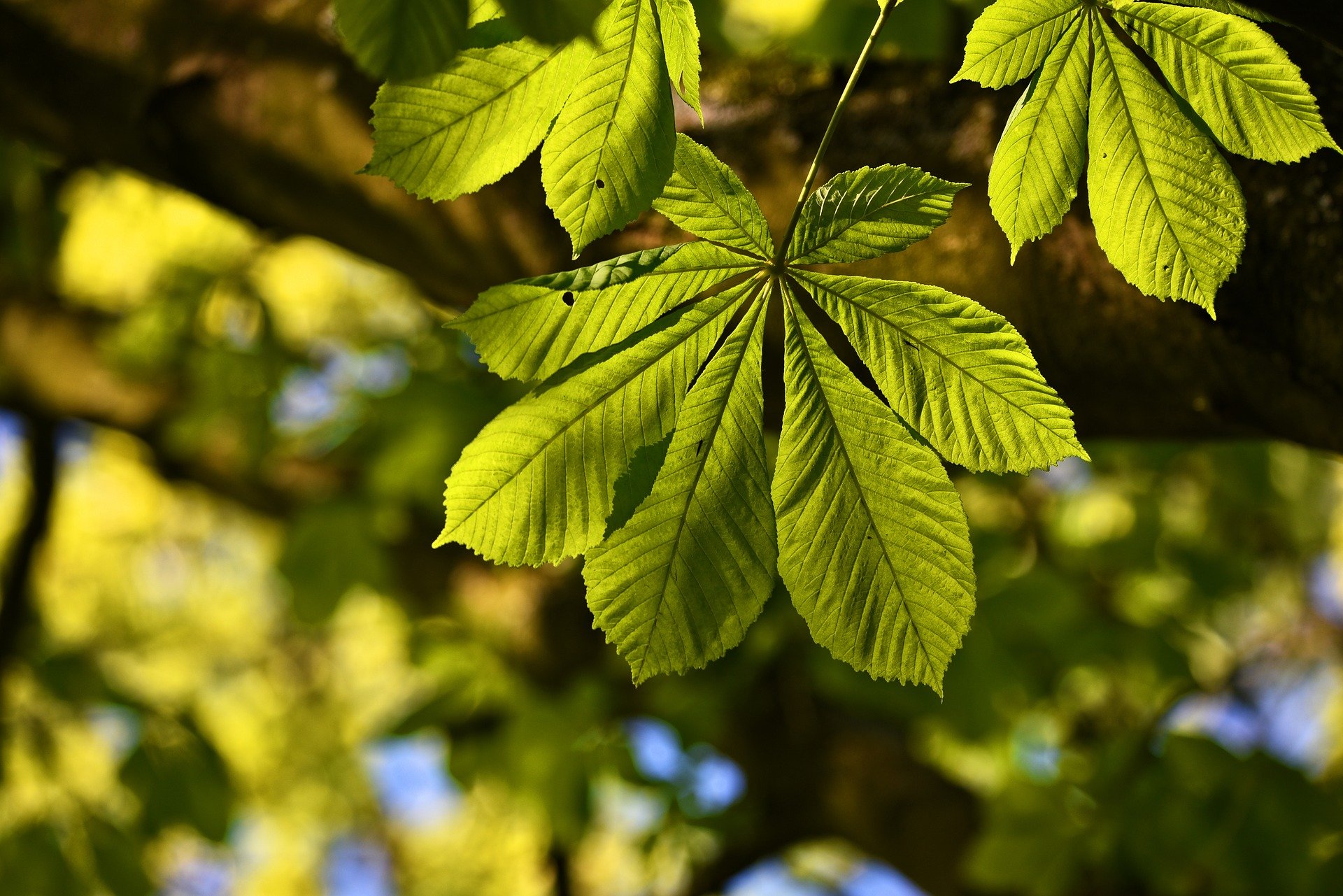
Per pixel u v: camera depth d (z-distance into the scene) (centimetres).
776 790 306
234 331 354
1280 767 227
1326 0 116
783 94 146
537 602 301
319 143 152
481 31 116
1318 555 372
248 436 314
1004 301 137
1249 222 131
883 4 117
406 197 150
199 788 300
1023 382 116
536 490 117
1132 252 121
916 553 118
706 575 118
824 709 315
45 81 158
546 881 340
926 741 330
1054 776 253
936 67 143
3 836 296
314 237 165
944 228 138
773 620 284
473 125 118
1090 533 329
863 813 300
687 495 118
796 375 118
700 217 117
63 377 359
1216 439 142
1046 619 282
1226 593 328
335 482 342
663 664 118
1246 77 118
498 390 288
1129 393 139
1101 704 344
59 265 392
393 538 321
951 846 286
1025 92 120
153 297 337
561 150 117
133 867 300
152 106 155
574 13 111
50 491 382
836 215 117
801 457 118
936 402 117
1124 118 119
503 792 306
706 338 117
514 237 147
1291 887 218
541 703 289
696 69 118
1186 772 230
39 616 369
